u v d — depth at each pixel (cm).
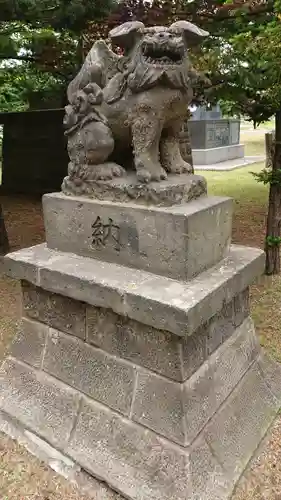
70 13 406
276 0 343
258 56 383
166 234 222
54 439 253
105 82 247
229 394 253
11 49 473
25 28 548
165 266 228
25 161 909
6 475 240
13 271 265
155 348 222
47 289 251
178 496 208
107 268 244
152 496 214
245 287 255
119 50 425
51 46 584
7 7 374
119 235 241
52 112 842
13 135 909
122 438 232
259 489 228
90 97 242
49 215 271
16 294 454
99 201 247
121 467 228
